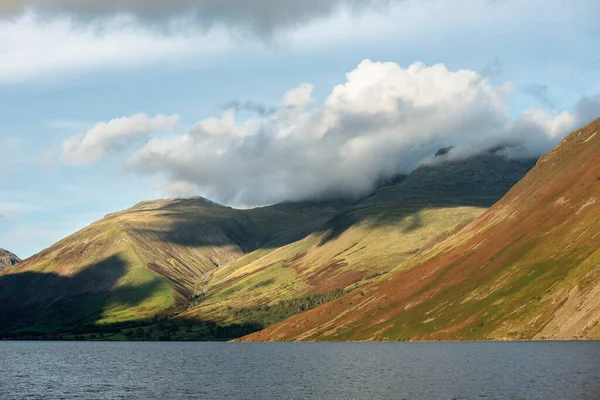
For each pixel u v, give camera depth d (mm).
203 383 149875
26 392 140000
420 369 157000
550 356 160750
